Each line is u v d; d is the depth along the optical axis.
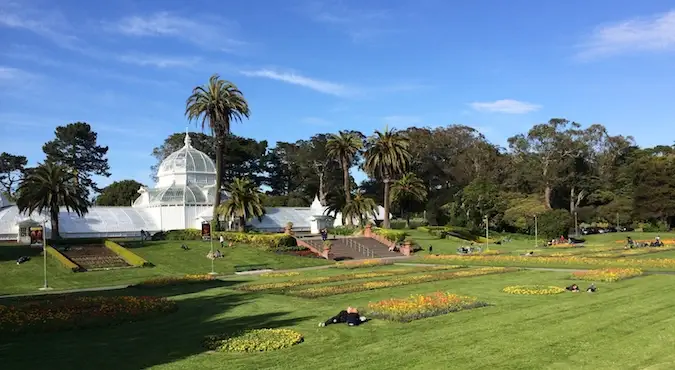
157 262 58.41
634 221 114.06
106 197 126.62
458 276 41.59
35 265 53.38
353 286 36.28
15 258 56.28
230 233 73.81
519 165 129.62
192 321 25.30
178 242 71.38
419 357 16.77
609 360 15.84
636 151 131.88
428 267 52.25
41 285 46.16
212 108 77.56
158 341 20.77
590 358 16.09
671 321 21.08
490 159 128.12
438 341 18.91
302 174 152.50
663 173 106.25
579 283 34.72
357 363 16.33
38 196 64.06
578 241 87.88
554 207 134.25
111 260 58.50
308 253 66.25
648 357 16.03
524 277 40.06
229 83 78.19
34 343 20.91
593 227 121.25
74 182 77.50
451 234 90.25
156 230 88.69
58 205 66.12
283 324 23.61
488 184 106.25
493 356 16.61
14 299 36.34
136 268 54.94
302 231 102.69
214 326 23.77
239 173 150.50
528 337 19.03
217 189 79.31
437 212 121.00
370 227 81.88
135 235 86.94
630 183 121.00
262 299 31.94
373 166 88.31
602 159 131.00
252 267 57.44
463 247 75.19
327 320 23.20
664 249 65.00
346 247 72.69
